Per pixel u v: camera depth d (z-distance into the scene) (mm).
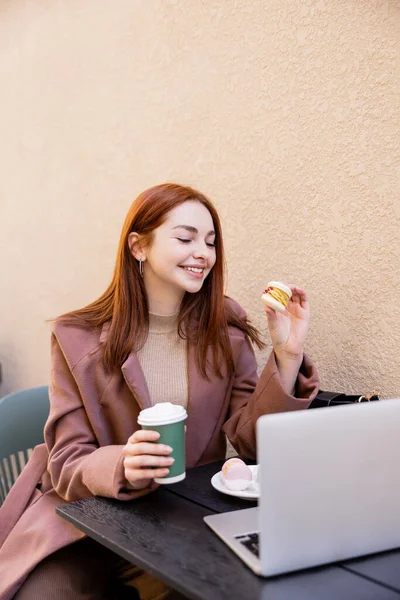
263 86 1677
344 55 1454
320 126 1528
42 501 1374
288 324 1326
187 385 1436
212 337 1441
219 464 1328
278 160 1651
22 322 2812
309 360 1348
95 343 1384
